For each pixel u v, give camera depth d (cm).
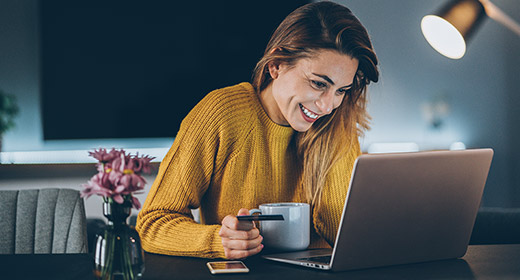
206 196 126
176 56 288
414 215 88
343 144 129
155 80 286
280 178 130
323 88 118
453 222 93
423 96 322
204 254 97
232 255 93
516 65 329
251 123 124
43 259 103
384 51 319
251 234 94
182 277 84
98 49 282
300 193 133
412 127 321
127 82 284
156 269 90
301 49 116
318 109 120
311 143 129
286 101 121
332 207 128
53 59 278
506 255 101
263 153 126
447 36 167
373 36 318
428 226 90
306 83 117
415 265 92
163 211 111
